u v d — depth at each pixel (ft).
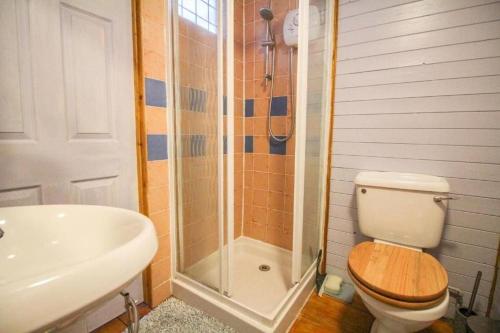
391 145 4.62
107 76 3.80
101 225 2.27
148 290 4.54
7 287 0.97
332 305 4.76
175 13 4.36
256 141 6.47
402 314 2.90
